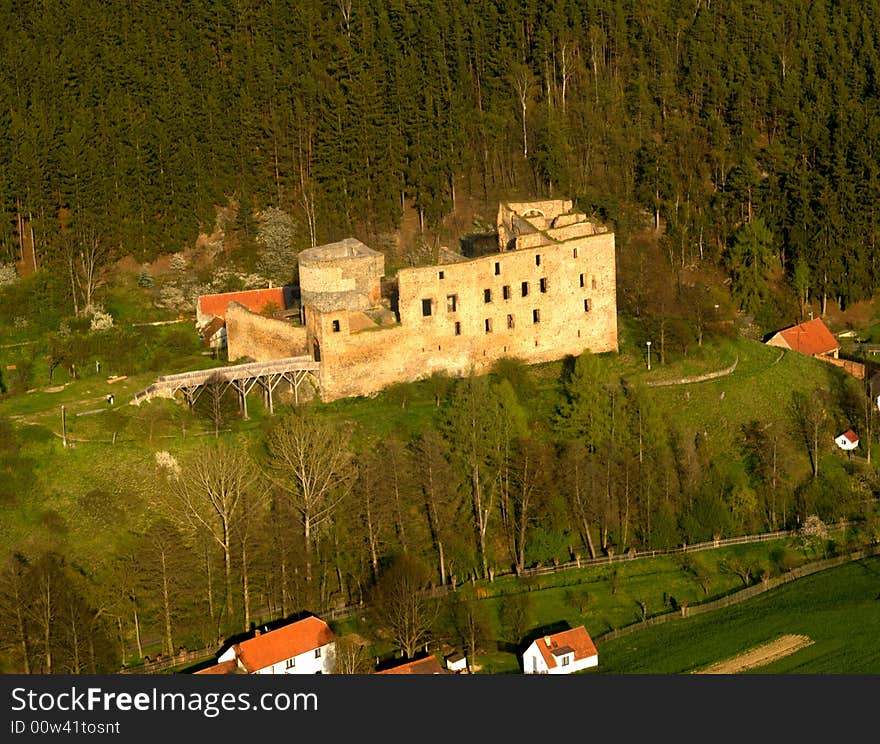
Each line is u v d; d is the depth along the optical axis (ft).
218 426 538.88
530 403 574.97
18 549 469.98
